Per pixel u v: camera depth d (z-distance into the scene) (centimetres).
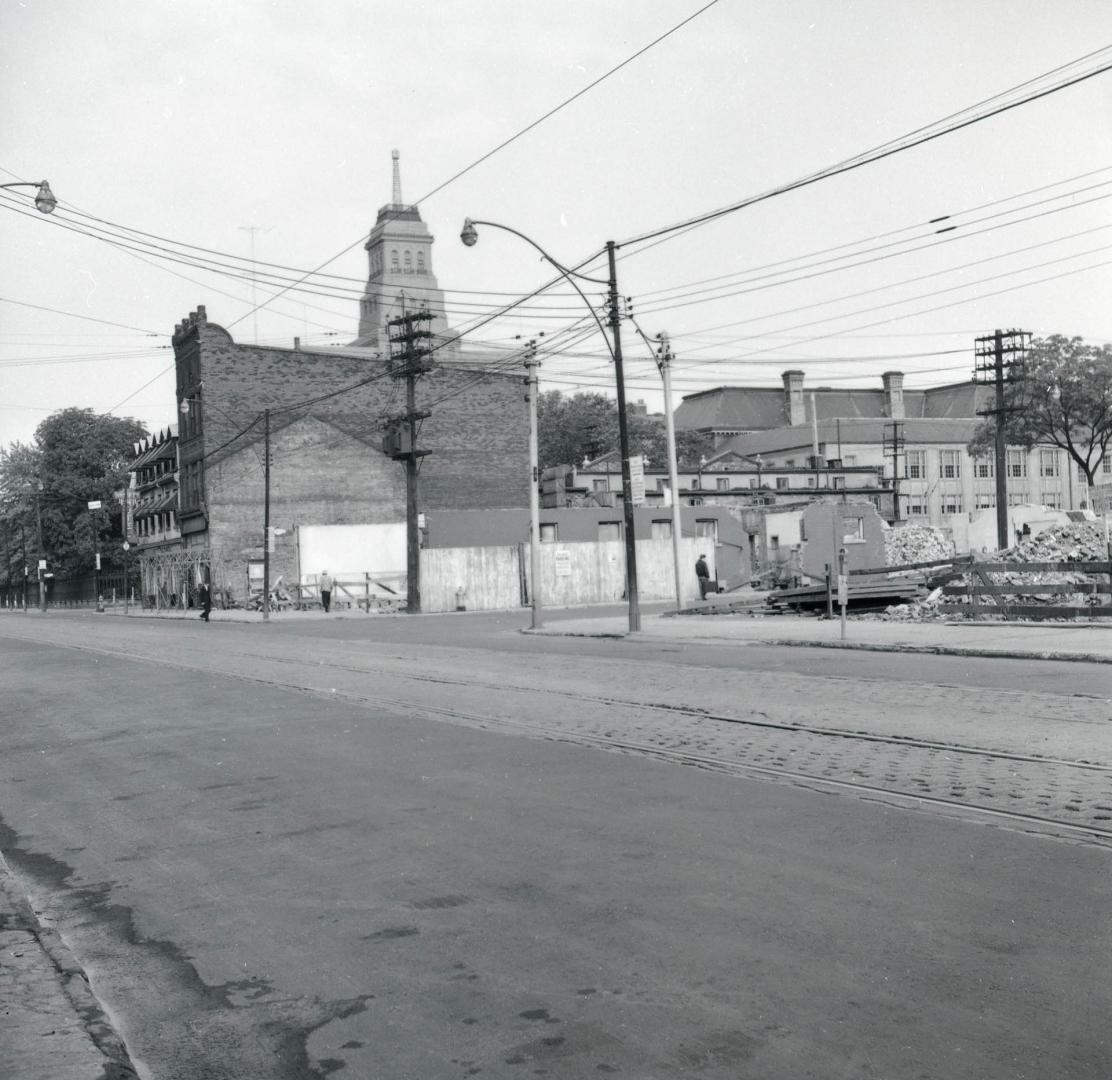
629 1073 420
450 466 7500
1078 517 6769
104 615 7219
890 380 12825
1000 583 3194
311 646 2941
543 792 920
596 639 2961
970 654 2042
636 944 549
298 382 7194
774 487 9900
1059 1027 438
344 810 895
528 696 1602
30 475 10162
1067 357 6481
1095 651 1909
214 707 1644
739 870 664
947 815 784
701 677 1783
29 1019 494
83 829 904
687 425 14038
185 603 7106
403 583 6681
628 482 2984
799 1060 421
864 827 757
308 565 6569
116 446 10294
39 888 734
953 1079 402
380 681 1905
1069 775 904
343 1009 496
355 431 7338
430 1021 477
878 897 603
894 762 988
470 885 666
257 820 883
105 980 553
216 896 684
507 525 6600
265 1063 448
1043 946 522
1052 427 6638
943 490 11806
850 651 2253
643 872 671
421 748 1173
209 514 6788
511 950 553
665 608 4675
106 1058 450
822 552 3734
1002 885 615
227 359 6988
